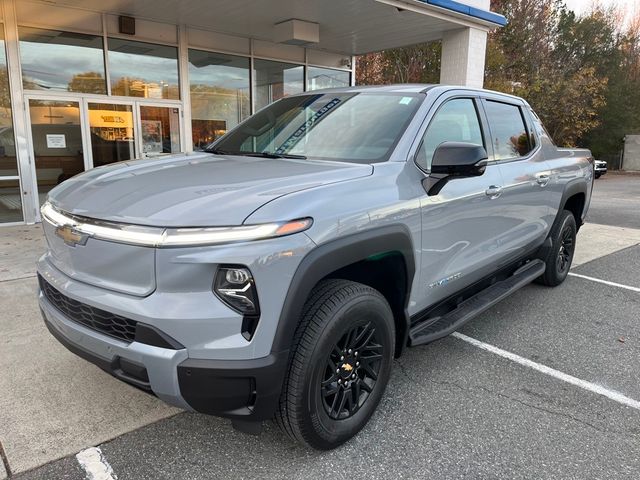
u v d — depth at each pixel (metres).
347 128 3.14
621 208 12.80
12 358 3.45
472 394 3.16
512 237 4.03
